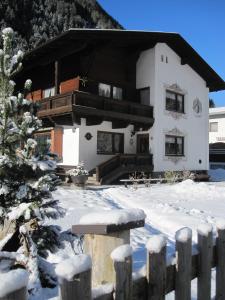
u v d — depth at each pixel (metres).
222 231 2.60
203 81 23.89
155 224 7.85
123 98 19.77
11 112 3.94
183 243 2.14
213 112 31.98
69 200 10.60
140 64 20.64
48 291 3.44
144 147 20.25
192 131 22.72
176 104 21.72
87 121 17.41
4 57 4.01
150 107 19.72
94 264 2.08
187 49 21.17
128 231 2.13
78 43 16.06
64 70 18.33
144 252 5.27
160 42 20.11
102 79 18.55
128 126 19.89
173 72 21.23
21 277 1.31
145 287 1.92
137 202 10.83
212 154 32.34
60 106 16.38
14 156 3.84
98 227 2.01
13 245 3.85
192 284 3.84
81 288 1.49
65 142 17.84
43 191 3.88
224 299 2.59
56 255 4.66
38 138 4.08
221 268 2.58
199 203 11.24
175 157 21.16
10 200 3.87
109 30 16.53
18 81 21.88
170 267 2.11
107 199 11.66
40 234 3.86
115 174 17.30
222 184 19.48
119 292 1.70
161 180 18.42
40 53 17.39
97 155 18.05
